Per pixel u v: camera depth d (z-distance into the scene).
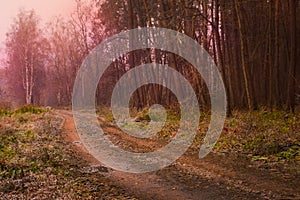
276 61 20.62
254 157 10.42
